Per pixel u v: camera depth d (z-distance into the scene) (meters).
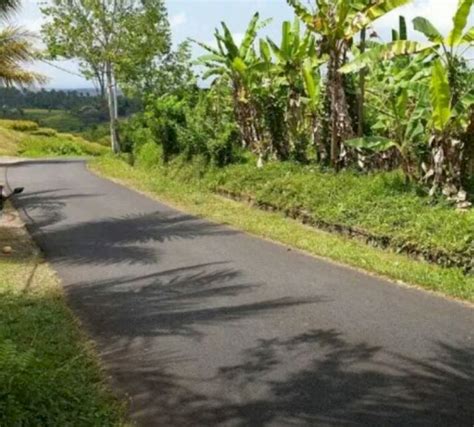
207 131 17.67
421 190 10.67
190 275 8.21
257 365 5.33
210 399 4.73
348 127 12.73
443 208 9.83
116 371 5.26
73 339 5.91
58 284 7.88
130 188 17.09
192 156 17.83
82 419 4.31
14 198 15.87
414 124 10.87
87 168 24.05
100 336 6.10
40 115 89.50
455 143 10.14
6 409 4.07
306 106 14.27
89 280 8.08
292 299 7.08
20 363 4.34
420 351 5.54
